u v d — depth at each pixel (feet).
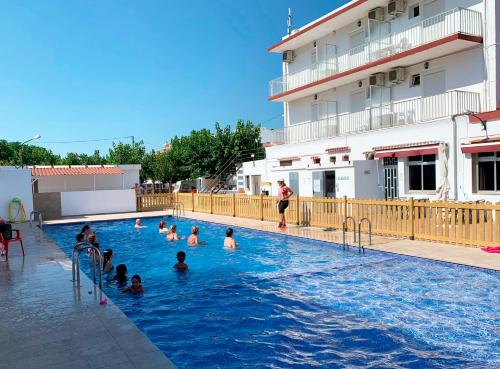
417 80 71.92
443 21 66.28
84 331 18.78
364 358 17.78
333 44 90.27
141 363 15.26
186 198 90.48
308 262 36.60
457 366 16.78
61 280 29.45
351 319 22.47
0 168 72.95
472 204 36.01
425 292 26.43
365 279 30.01
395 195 69.31
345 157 78.18
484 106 60.64
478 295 25.50
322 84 87.71
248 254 41.88
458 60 64.44
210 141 142.00
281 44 99.60
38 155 181.27
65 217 80.74
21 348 16.97
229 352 18.79
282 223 55.72
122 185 121.60
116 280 31.24
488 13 59.77
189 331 21.52
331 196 71.00
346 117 85.30
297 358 17.98
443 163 58.23
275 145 100.42
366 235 45.32
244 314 23.94
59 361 15.61
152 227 67.67
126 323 19.77
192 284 30.96
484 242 35.19
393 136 67.82
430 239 39.86
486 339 19.31
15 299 24.34
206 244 48.80
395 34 74.84
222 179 132.77
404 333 20.29
